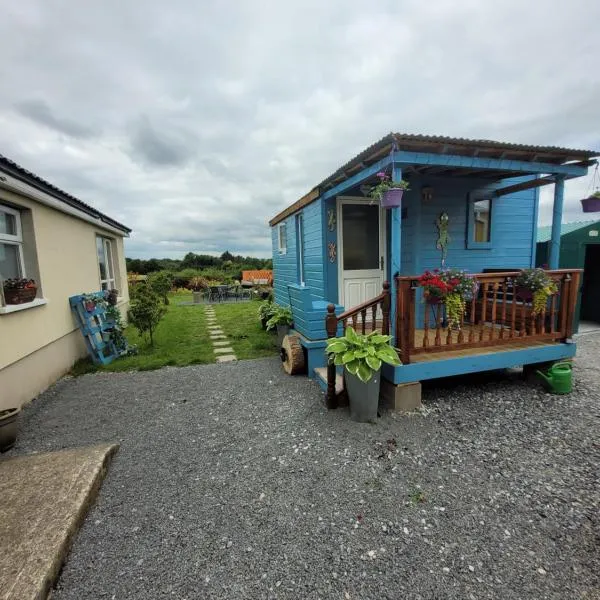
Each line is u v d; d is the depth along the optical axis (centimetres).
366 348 317
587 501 223
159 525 210
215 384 457
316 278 604
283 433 319
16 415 311
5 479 239
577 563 177
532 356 399
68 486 230
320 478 252
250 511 221
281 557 185
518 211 577
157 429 337
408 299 346
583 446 288
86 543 197
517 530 200
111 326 623
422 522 208
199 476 260
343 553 187
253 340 720
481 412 349
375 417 334
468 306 543
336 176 473
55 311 510
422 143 354
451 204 536
